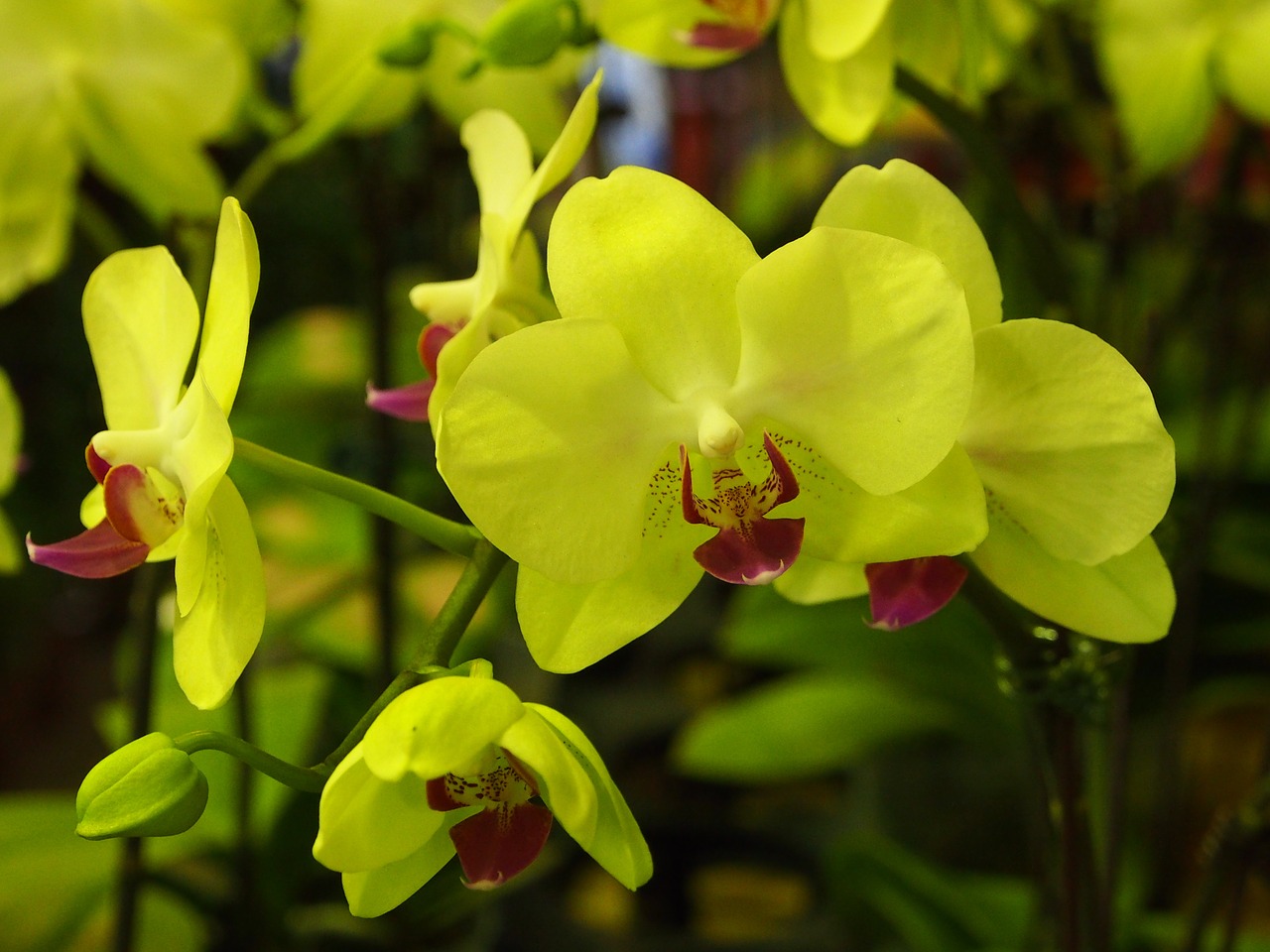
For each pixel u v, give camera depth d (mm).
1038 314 575
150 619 506
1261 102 492
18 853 600
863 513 379
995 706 694
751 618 741
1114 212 527
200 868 730
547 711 369
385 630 617
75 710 1026
